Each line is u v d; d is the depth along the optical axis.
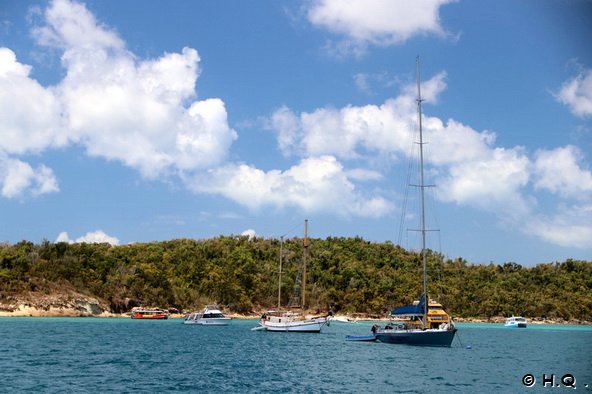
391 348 77.31
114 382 43.75
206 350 71.75
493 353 78.00
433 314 79.31
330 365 57.88
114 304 166.12
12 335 86.44
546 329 176.25
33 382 42.72
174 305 180.62
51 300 150.50
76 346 71.31
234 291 190.75
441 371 54.97
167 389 41.44
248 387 43.34
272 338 96.88
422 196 77.19
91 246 195.25
